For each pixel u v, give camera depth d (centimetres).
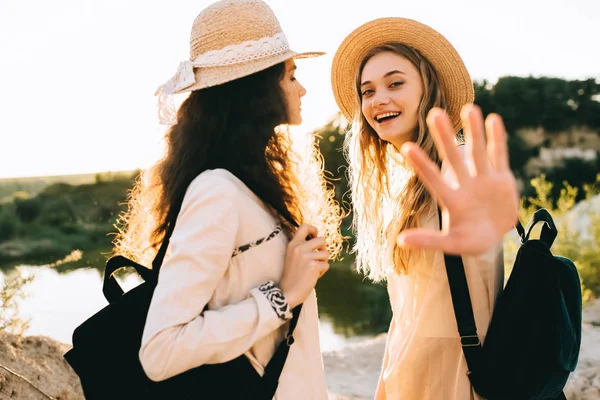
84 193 3447
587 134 2898
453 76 227
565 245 882
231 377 144
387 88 222
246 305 141
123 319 149
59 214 3138
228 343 136
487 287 187
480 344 182
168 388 143
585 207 1054
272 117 160
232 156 155
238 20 157
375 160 242
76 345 148
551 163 2756
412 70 222
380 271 242
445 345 193
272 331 147
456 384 190
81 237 2800
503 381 174
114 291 158
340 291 1307
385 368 226
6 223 2884
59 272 1703
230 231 140
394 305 223
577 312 184
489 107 3022
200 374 143
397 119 221
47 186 3591
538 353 170
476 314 186
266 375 148
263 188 155
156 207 164
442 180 82
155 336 132
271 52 158
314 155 201
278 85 162
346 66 249
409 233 84
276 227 154
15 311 405
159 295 135
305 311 160
